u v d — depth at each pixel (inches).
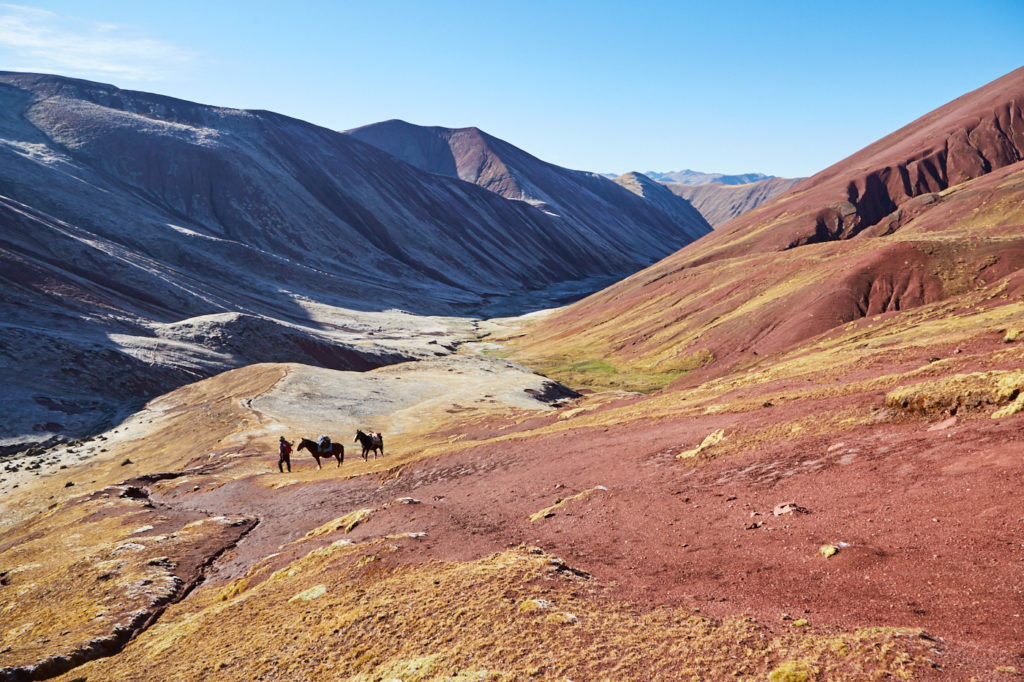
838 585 539.8
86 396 4562.0
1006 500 585.9
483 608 610.5
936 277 4534.9
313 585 839.7
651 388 4854.8
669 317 6525.6
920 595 486.6
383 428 3422.7
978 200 6501.0
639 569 682.2
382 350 7106.3
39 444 3794.3
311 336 6820.9
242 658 675.4
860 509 700.7
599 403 2805.1
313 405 3676.2
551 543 835.4
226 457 2728.8
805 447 1005.2
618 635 512.4
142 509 1847.9
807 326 4653.1
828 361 2082.9
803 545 647.8
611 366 5871.1
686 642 480.1
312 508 1637.6
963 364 1174.3
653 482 1083.3
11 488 2952.8
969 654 390.3
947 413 903.7
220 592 1066.7
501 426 2741.1
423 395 4168.3
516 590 633.0
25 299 5969.5
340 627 667.4
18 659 880.3
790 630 475.5
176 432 3499.0
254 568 1095.6
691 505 899.4
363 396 3971.5
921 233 5669.3
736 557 662.5
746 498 867.4
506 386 4416.8
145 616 1012.5
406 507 1188.5
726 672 426.3
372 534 1053.8
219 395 4111.7
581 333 7677.2
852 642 423.8
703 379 3828.7
